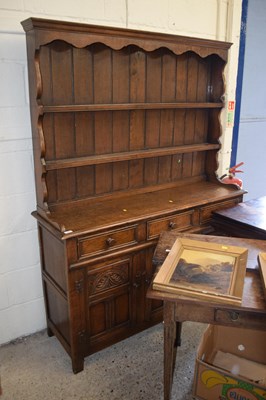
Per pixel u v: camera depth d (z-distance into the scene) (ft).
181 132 7.61
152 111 7.04
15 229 6.43
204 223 7.00
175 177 7.83
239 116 9.56
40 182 5.86
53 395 5.67
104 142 6.60
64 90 5.90
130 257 6.14
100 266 5.81
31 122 5.84
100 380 5.97
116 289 6.15
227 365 5.55
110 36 5.46
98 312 6.08
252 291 4.33
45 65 5.62
